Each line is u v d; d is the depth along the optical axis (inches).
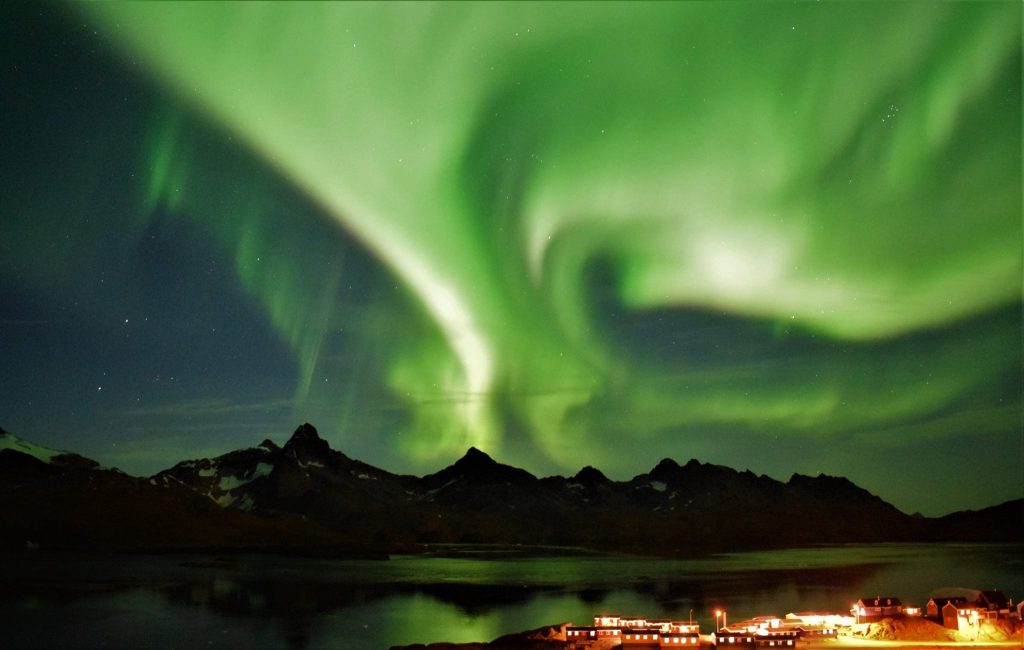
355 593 5698.8
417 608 4756.4
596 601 5032.0
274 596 5438.0
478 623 4084.6
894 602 2994.6
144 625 4052.7
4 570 7327.8
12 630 3897.6
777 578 6761.8
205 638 3639.3
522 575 7411.4
